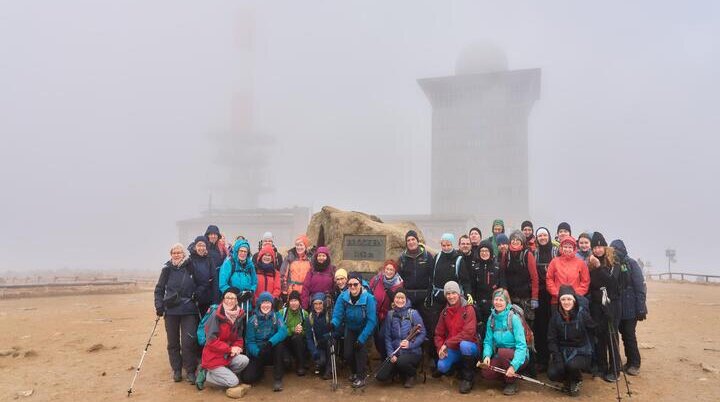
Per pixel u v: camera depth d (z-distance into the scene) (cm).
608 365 835
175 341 834
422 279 875
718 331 1308
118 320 1559
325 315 859
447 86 10294
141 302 2250
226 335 782
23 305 2095
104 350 1087
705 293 2572
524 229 974
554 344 757
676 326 1393
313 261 909
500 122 10056
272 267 898
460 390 773
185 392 774
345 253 1094
